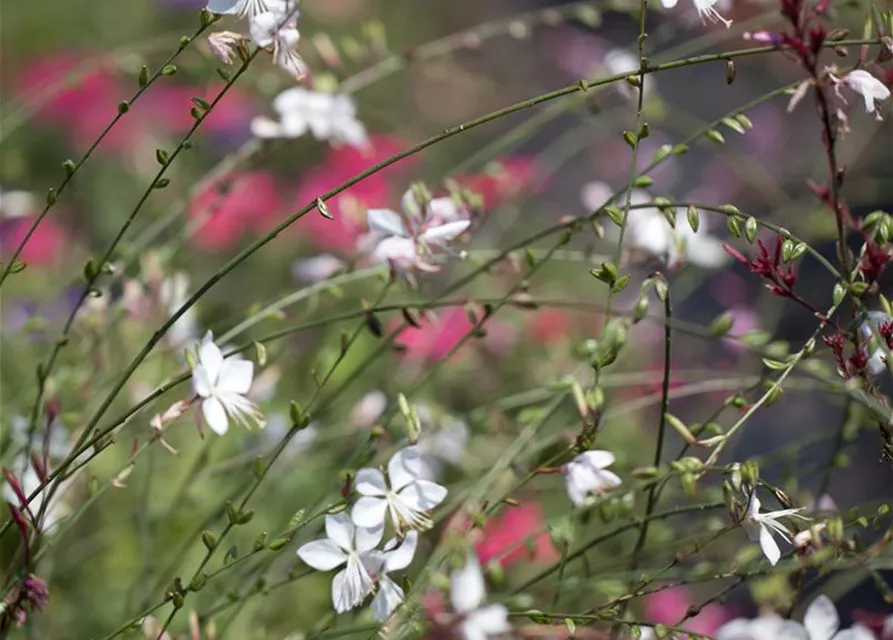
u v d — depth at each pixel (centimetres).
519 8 449
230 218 194
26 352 158
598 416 126
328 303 152
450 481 160
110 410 149
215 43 125
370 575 126
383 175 219
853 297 127
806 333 201
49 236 194
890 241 128
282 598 149
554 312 186
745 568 133
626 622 126
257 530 152
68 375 142
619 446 169
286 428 147
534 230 223
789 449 141
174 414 126
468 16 443
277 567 146
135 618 127
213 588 146
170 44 153
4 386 155
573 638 130
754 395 148
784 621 127
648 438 177
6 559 148
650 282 127
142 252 157
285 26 126
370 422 148
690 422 186
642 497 153
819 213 156
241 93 225
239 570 142
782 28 153
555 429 158
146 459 154
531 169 188
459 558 128
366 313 133
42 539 134
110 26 341
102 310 144
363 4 421
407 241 132
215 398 126
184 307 127
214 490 152
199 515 152
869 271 126
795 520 128
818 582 143
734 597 157
